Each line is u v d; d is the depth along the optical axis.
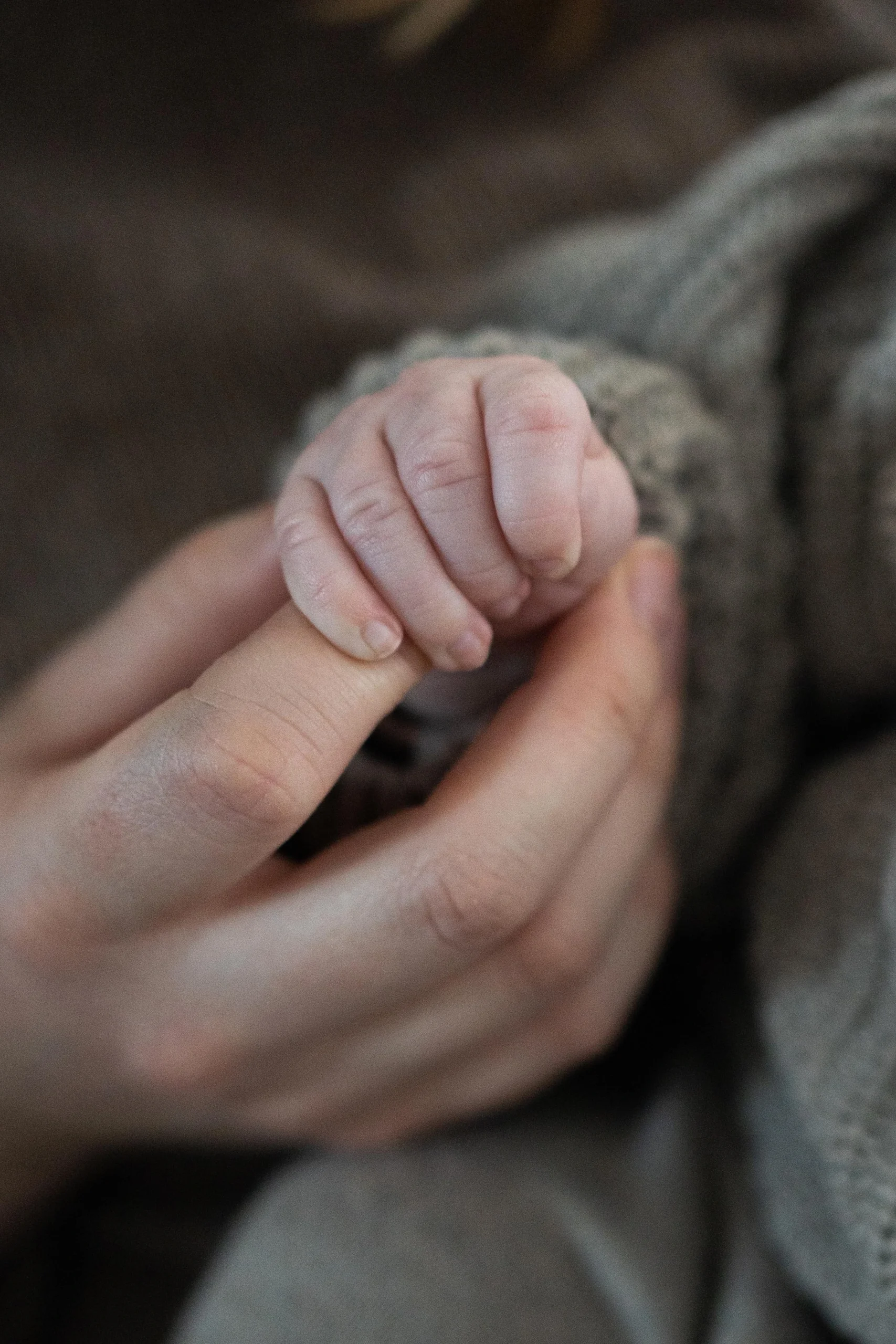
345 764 0.26
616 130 0.43
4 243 0.40
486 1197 0.31
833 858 0.30
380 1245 0.30
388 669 0.26
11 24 0.44
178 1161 0.37
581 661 0.28
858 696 0.32
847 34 0.42
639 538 0.29
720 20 0.45
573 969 0.29
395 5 0.45
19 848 0.28
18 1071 0.31
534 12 0.46
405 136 0.44
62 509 0.40
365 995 0.28
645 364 0.30
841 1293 0.29
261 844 0.26
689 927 0.33
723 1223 0.31
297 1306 0.30
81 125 0.43
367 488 0.26
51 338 0.40
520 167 0.43
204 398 0.41
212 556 0.29
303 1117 0.31
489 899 0.27
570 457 0.26
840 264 0.32
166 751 0.26
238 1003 0.29
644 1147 0.31
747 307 0.31
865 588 0.31
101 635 0.30
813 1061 0.29
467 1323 0.29
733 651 0.31
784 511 0.32
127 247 0.41
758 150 0.32
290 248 0.42
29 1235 0.35
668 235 0.32
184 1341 0.30
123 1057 0.30
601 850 0.29
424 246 0.43
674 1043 0.34
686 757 0.31
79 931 0.28
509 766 0.27
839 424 0.30
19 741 0.30
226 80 0.44
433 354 0.29
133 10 0.44
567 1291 0.30
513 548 0.26
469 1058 0.30
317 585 0.26
